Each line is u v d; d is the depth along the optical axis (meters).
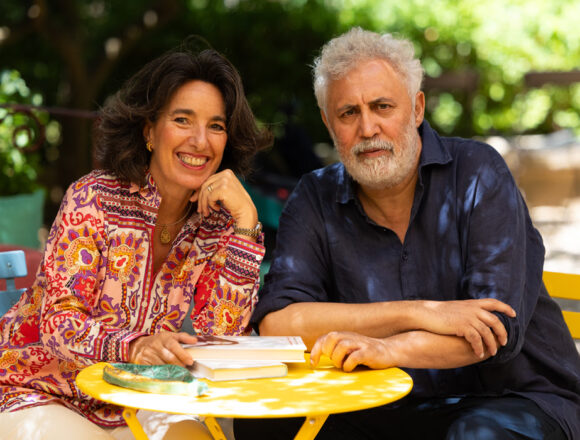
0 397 2.57
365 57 2.75
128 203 2.69
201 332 2.77
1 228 5.13
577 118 12.76
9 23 10.09
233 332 2.76
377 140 2.75
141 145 2.71
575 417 2.64
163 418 2.67
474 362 2.52
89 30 11.06
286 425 2.78
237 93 2.76
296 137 8.15
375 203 2.90
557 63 12.19
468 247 2.78
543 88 12.54
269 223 7.41
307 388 2.18
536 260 2.87
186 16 11.25
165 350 2.33
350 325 2.60
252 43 11.23
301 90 11.32
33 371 2.63
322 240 2.96
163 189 2.77
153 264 2.82
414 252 2.86
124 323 2.69
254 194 7.43
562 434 2.55
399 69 2.76
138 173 2.67
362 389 2.17
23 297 2.74
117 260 2.66
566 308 6.13
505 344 2.51
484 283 2.67
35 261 4.18
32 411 2.46
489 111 12.55
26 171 5.82
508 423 2.44
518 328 2.55
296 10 11.20
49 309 2.54
